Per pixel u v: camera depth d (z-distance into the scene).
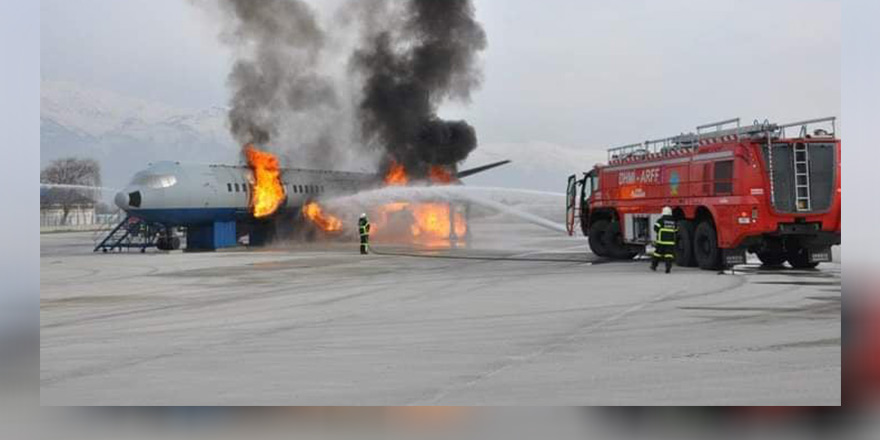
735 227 25.98
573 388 10.38
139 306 19.80
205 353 13.12
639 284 23.55
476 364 11.91
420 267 32.47
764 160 25.72
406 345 13.62
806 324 15.31
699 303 18.75
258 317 17.48
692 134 29.88
